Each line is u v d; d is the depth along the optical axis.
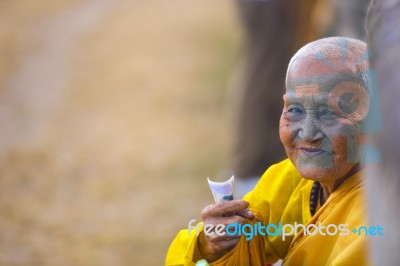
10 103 30.73
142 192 21.39
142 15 49.03
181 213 19.83
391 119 3.46
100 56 38.78
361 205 4.39
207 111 29.16
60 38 42.25
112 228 19.08
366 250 4.12
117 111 29.62
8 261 17.11
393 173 3.46
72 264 17.03
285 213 4.97
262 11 13.77
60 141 26.08
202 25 45.34
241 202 4.52
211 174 22.41
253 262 4.64
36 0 52.53
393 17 3.54
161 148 25.12
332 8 13.17
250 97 13.29
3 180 22.45
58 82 33.88
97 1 53.09
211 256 4.61
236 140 13.34
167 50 39.69
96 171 23.25
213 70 35.19
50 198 21.14
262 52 13.61
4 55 38.41
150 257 17.30
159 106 30.11
